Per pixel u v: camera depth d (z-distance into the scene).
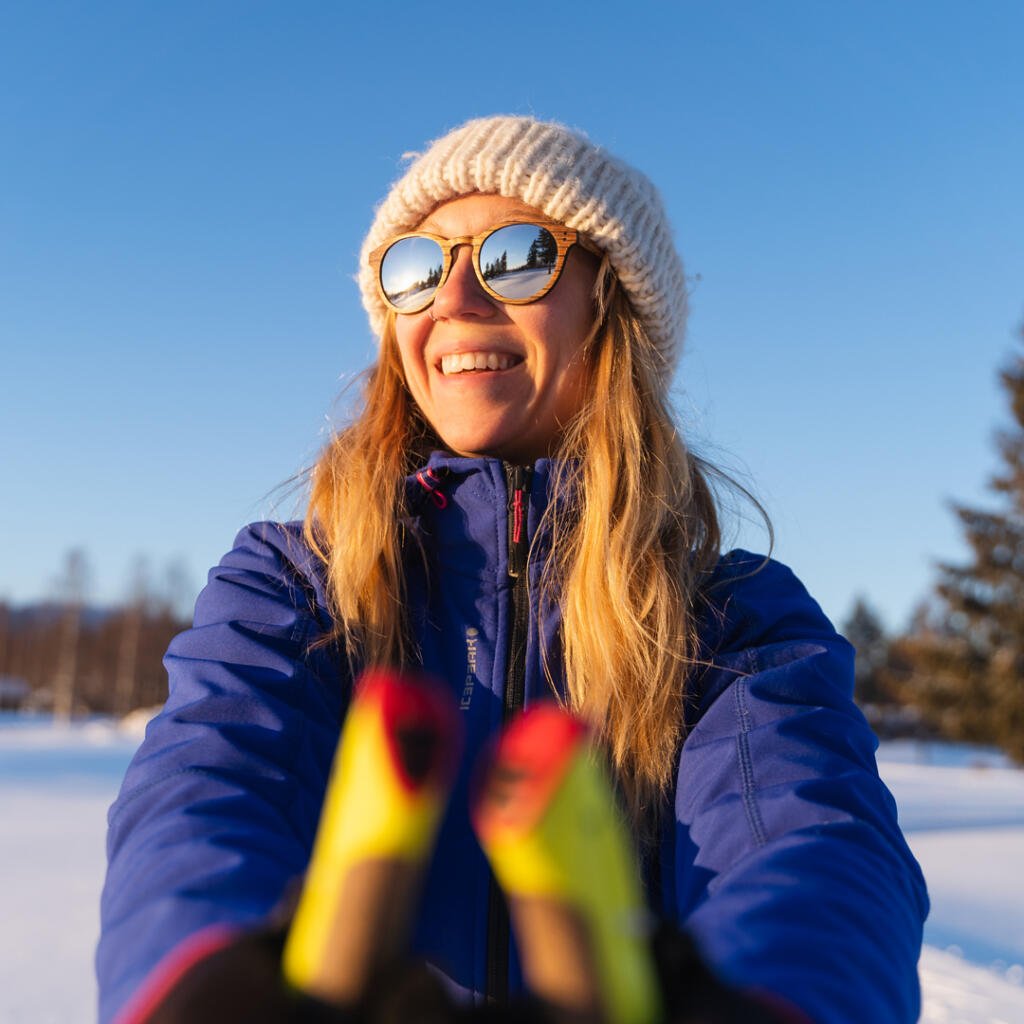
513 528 1.46
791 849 0.84
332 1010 0.38
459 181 1.63
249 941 0.46
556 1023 0.36
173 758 1.04
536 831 0.36
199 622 1.39
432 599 1.48
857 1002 0.63
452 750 0.40
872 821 0.98
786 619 1.42
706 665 1.38
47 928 3.78
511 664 1.38
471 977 1.15
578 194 1.62
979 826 8.93
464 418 1.61
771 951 0.64
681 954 0.45
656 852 1.30
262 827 0.92
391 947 0.39
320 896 0.41
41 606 51.34
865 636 41.28
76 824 7.37
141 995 0.58
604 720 1.36
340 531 1.48
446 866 1.22
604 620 1.42
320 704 1.25
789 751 1.09
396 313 1.69
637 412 1.65
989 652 20.52
